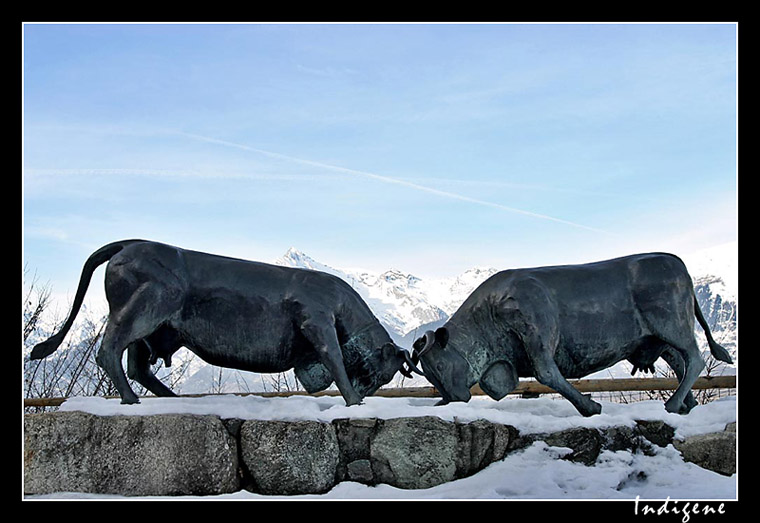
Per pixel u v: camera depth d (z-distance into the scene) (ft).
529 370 27.94
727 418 25.85
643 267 28.07
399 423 24.62
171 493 23.56
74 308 27.73
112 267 26.25
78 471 24.08
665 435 25.68
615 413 26.78
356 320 27.61
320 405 27.14
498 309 27.58
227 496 23.36
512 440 24.91
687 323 27.76
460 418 25.03
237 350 26.96
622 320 27.76
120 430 24.08
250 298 26.84
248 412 24.84
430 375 28.02
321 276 27.63
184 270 26.81
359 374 27.91
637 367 28.89
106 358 25.50
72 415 24.44
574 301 27.55
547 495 23.24
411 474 24.29
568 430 25.04
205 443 23.75
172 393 28.55
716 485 23.94
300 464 23.91
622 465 24.63
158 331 27.14
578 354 27.68
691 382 27.66
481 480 24.02
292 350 27.20
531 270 28.27
